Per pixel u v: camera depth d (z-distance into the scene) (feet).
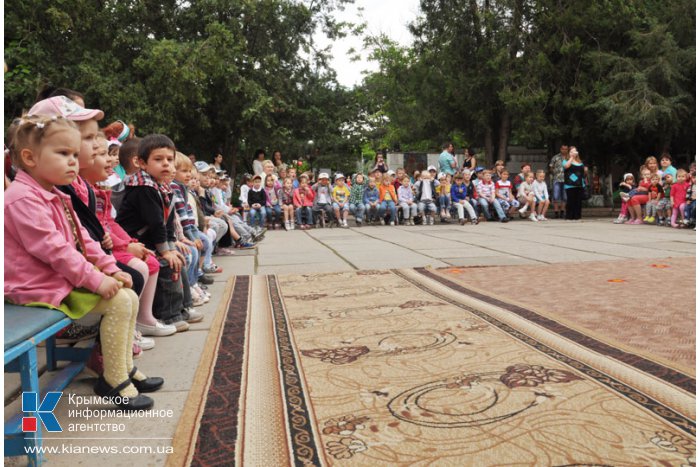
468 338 9.61
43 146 6.37
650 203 38.14
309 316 11.68
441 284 15.23
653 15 52.95
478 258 21.26
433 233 34.12
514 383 7.36
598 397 6.82
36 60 40.75
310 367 8.25
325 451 5.62
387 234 34.09
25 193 6.37
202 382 7.65
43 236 6.29
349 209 43.42
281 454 5.58
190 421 6.35
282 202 40.70
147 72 44.93
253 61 52.01
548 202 45.50
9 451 5.50
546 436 5.83
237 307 12.76
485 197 44.01
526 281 15.57
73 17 42.50
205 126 49.49
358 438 5.90
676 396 6.81
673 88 49.29
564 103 51.49
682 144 58.70
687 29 50.83
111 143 11.21
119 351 7.02
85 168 8.45
